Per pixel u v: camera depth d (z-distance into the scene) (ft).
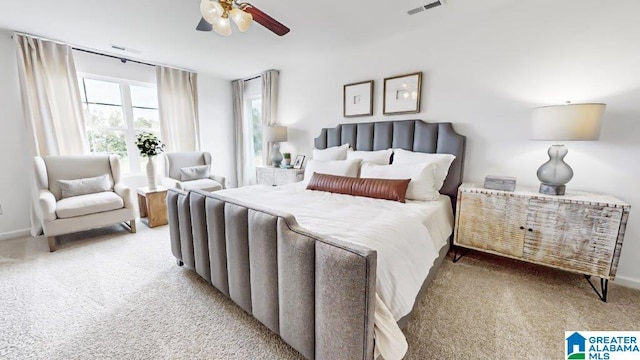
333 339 3.50
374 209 6.32
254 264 4.65
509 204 6.82
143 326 5.10
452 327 5.09
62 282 6.67
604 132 6.60
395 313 3.91
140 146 11.07
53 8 7.61
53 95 10.23
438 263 6.56
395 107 9.95
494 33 7.82
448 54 8.68
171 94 13.65
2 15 8.04
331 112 12.05
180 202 6.74
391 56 9.91
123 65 12.26
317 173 9.20
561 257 6.29
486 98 8.16
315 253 3.63
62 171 9.93
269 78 13.99
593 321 5.25
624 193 6.50
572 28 6.75
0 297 6.01
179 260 7.42
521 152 7.75
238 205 5.05
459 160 8.48
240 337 4.83
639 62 6.09
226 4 5.48
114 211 9.69
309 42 10.10
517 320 5.29
